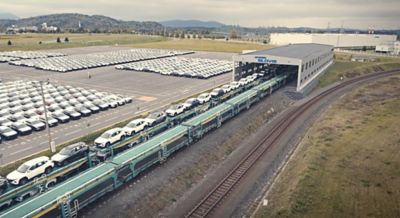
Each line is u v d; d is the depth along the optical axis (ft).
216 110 146.72
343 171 102.47
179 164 108.47
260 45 627.46
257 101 190.80
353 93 227.40
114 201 86.12
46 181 90.43
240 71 256.93
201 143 126.62
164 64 351.87
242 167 112.57
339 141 130.21
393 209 79.61
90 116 164.35
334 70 324.60
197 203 90.58
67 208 73.61
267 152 126.72
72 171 98.02
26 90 212.02
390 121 153.69
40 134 138.10
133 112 171.32
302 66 221.25
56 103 181.98
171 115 154.61
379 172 100.42
